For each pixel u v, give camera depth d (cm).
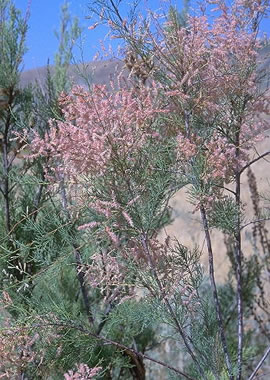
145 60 239
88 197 219
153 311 232
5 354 223
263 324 439
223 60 238
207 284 434
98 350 314
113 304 287
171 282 230
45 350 234
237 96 244
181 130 243
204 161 229
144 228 221
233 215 246
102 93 209
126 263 234
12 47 375
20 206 358
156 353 415
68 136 211
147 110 212
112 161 209
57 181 231
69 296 330
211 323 258
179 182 235
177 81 235
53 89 374
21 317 232
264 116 263
